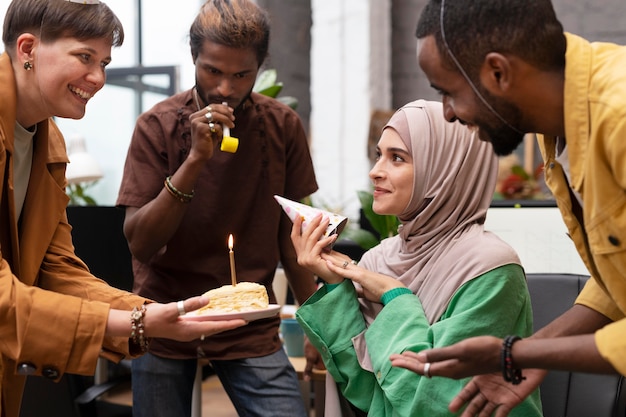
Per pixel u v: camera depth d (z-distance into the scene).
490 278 1.58
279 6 4.79
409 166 1.68
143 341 1.48
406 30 4.77
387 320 1.61
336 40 4.48
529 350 1.20
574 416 1.79
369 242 2.55
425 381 1.52
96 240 2.81
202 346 1.93
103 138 4.15
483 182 1.70
